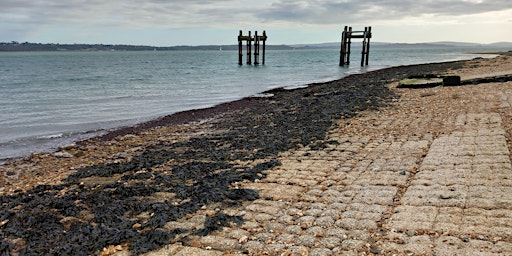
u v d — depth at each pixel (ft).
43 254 15.10
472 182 18.66
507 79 55.47
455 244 13.26
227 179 22.86
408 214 15.99
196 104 64.80
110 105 64.49
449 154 23.66
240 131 38.81
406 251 13.23
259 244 14.62
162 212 18.29
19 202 21.45
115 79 116.47
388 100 50.24
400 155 25.26
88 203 20.40
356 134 32.78
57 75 135.74
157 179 24.06
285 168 24.49
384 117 38.96
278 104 57.57
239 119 47.14
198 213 18.11
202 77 121.90
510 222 14.39
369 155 26.16
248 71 150.00
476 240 13.39
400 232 14.61
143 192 21.65
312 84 91.30
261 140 33.50
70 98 72.69
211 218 17.10
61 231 17.13
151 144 36.76
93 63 252.42
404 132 31.76
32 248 15.64
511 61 129.70
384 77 93.71
